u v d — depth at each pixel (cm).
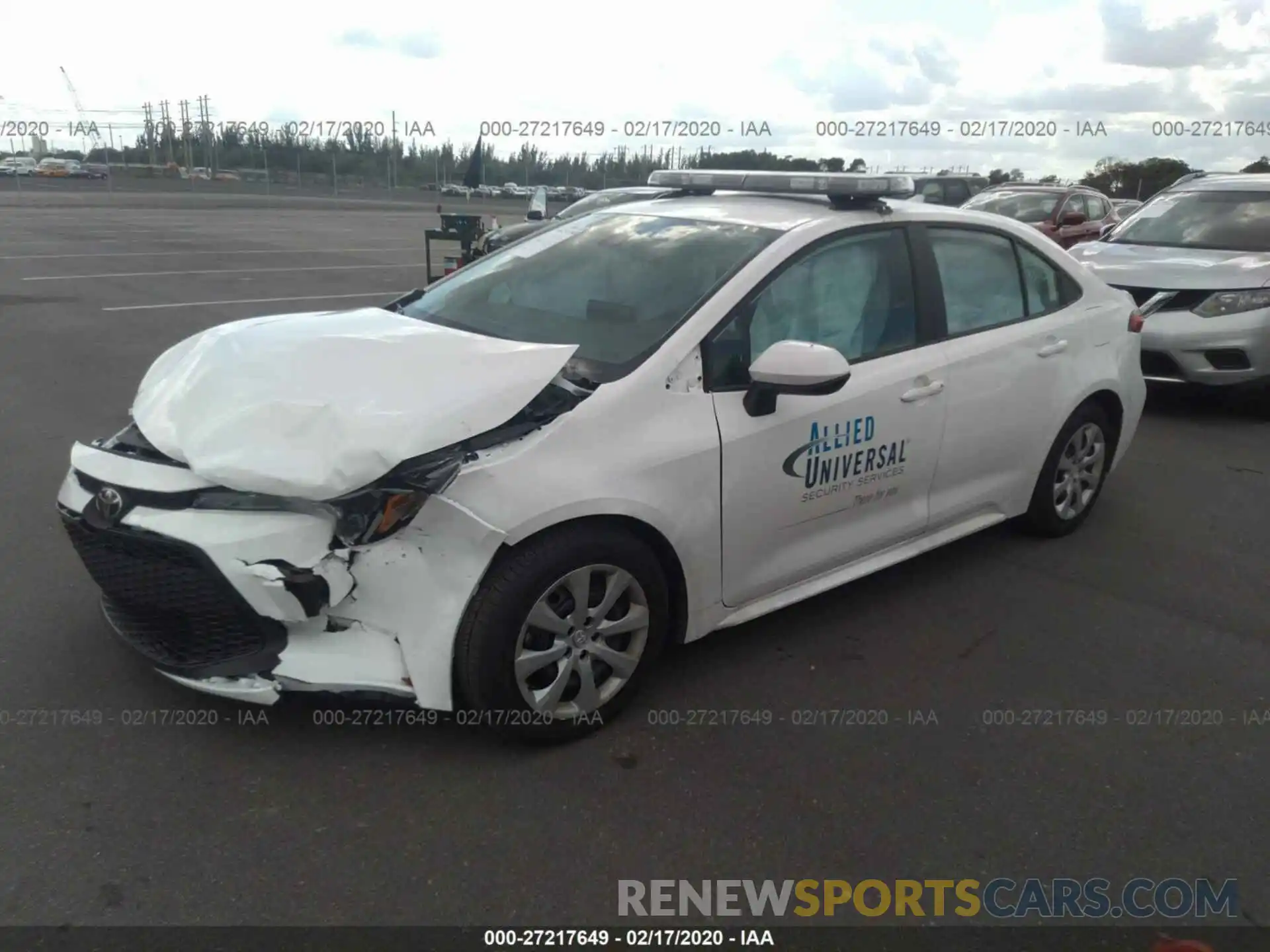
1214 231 820
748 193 426
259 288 1388
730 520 333
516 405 292
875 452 374
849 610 412
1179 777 309
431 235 1483
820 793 294
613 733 319
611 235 399
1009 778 305
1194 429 723
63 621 371
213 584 275
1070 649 386
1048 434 456
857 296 378
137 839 262
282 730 311
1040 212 1476
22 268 1530
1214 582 451
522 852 265
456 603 281
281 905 244
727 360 334
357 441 271
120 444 312
